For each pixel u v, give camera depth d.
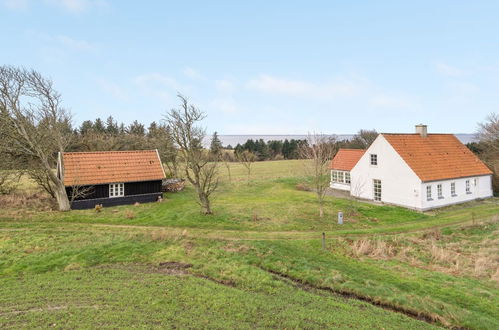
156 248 18.56
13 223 23.03
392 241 20.42
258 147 98.69
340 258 17.67
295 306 12.46
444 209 29.97
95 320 10.84
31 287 13.52
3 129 25.97
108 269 15.77
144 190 32.25
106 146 52.75
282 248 18.66
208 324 10.84
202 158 30.52
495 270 16.16
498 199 34.38
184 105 25.69
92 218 25.12
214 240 20.08
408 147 32.50
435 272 15.96
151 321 10.90
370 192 34.41
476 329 11.38
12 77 25.48
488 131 44.22
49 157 30.34
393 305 13.00
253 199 33.38
